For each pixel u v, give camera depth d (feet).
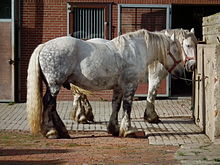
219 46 30.22
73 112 37.73
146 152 28.19
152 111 37.55
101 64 31.45
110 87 32.45
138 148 29.25
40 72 30.96
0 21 49.14
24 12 50.16
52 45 31.04
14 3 49.16
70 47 31.01
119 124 33.91
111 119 33.19
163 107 46.29
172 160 26.35
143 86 50.19
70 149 28.81
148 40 33.06
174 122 38.17
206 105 33.01
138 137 32.65
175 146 29.84
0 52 49.34
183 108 45.83
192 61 35.58
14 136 32.63
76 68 31.30
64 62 30.83
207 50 32.94
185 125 36.86
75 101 37.58
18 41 50.29
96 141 31.17
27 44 50.34
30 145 29.86
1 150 28.53
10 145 29.89
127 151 28.40
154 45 33.45
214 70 30.25
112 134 33.19
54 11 50.29
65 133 31.99
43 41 50.42
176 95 52.39
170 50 34.73
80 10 50.52
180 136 32.65
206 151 28.30
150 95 37.47
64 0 50.19
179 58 35.27
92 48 31.58
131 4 50.11
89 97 50.52
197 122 36.55
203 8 61.77
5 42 49.37
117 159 26.53
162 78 37.45
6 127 35.91
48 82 30.94
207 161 26.11
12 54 49.39
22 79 50.44
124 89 32.45
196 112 37.22
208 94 32.32
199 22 62.13
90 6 50.19
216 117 30.27
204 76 33.99
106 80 31.91
